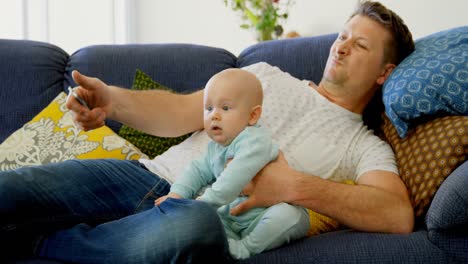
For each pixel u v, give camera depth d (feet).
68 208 3.96
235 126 3.93
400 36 5.27
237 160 3.76
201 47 6.66
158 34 10.36
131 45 6.66
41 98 6.35
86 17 10.02
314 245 3.54
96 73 6.41
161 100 5.07
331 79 5.35
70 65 6.61
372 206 3.92
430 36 5.37
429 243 3.49
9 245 3.55
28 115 6.29
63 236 3.56
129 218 3.52
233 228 3.90
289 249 3.51
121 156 5.74
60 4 9.87
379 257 3.39
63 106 6.15
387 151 4.73
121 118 4.76
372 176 4.43
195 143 5.06
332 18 9.06
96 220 4.13
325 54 6.15
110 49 6.58
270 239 3.56
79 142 5.82
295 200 3.85
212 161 4.09
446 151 4.13
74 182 4.12
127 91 4.84
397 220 3.90
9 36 9.40
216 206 3.68
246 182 3.75
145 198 4.43
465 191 3.37
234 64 6.66
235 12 9.91
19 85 6.34
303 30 9.32
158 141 6.00
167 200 3.46
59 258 3.49
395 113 4.62
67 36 9.94
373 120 5.47
